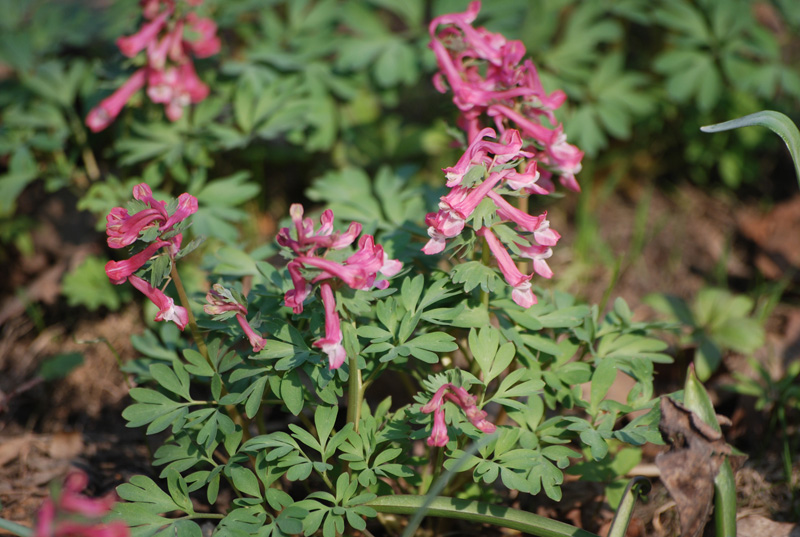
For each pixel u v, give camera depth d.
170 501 0.56
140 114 0.69
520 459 0.56
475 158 0.55
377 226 0.63
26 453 0.63
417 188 0.66
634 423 0.57
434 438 0.55
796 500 0.61
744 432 0.64
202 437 0.56
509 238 0.56
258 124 0.69
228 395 0.57
